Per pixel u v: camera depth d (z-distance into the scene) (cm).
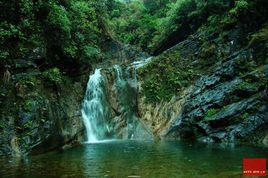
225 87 1608
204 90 1695
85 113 1705
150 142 1545
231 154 1050
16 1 1381
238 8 1817
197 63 1923
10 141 1166
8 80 1288
